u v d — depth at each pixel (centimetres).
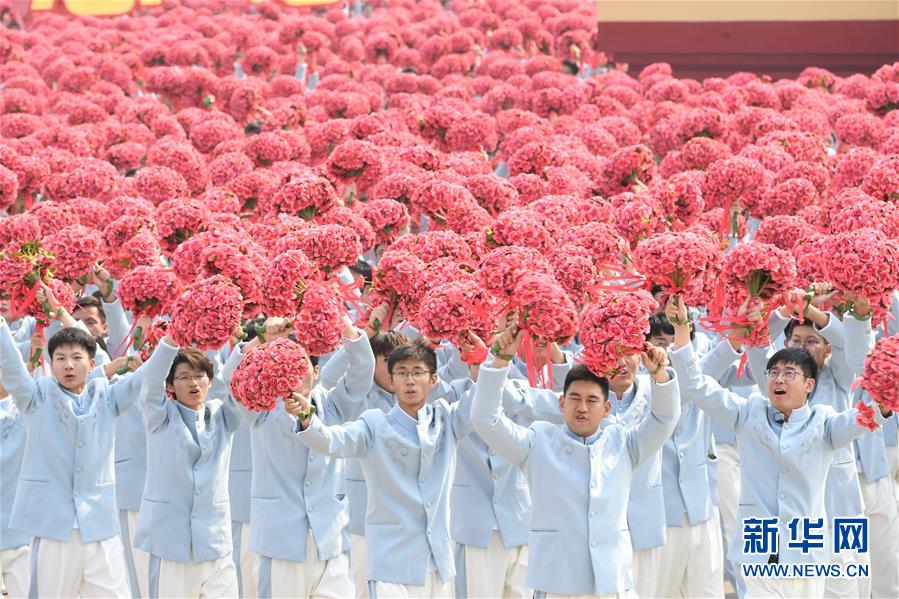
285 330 1712
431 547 1664
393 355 1673
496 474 1872
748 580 1773
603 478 1584
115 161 3619
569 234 2091
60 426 1858
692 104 4353
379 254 2555
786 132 3250
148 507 1855
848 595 1942
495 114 4472
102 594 1872
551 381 1802
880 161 2644
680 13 6209
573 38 5944
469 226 2331
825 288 1978
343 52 5950
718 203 2736
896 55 6166
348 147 2792
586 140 3581
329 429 1602
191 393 1841
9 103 4506
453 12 6938
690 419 1953
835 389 2050
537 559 1597
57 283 2011
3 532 1945
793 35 6191
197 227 2341
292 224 2114
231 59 5897
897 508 2122
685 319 1709
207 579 1855
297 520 1816
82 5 7369
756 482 1769
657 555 1881
